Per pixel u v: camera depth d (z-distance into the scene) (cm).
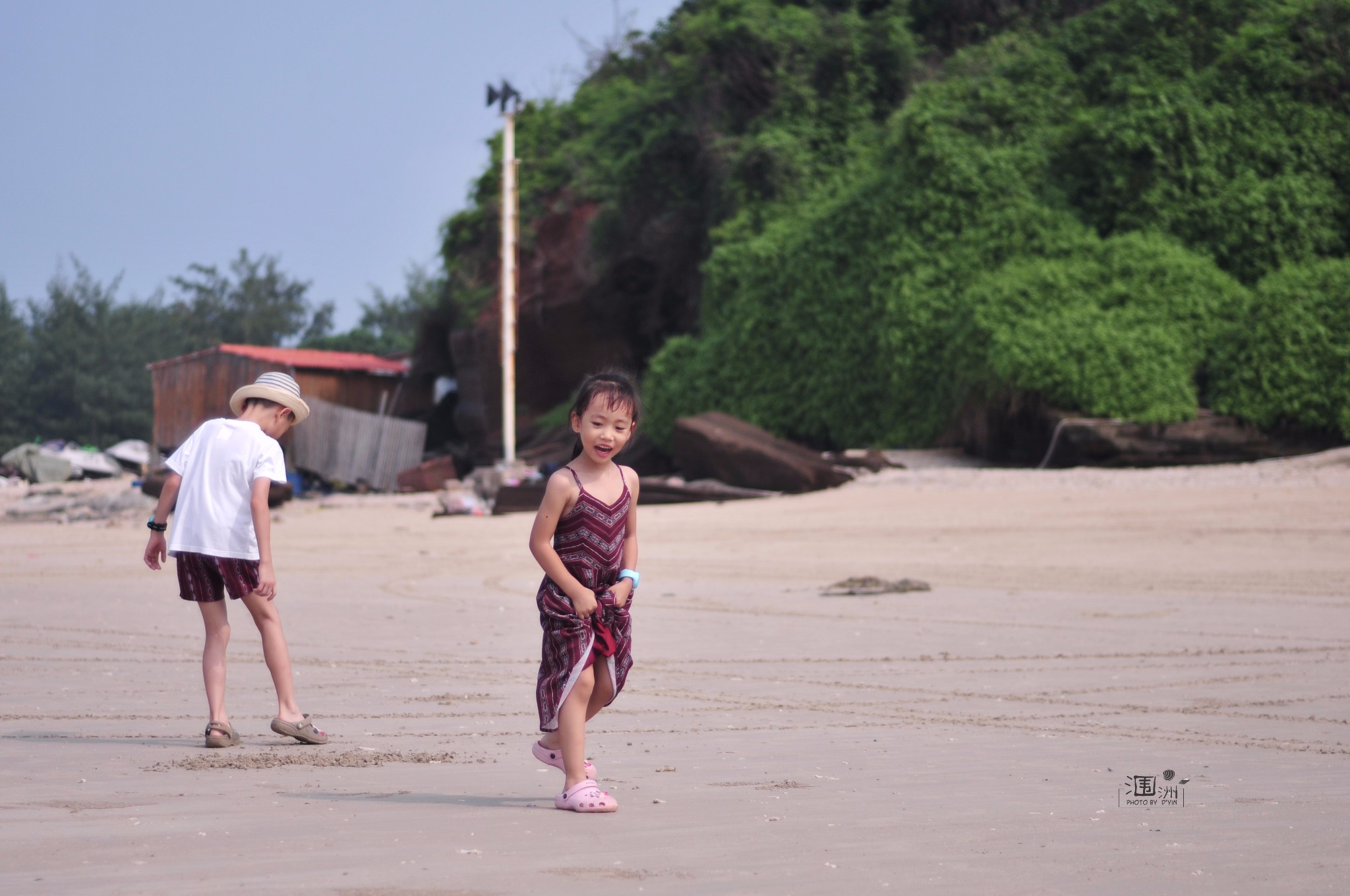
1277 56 3881
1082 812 393
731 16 5122
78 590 1504
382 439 5269
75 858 313
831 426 4153
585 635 412
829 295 4197
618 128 5972
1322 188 3769
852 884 292
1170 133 3788
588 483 428
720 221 4972
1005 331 3478
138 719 607
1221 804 407
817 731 586
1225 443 3359
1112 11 4400
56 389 10169
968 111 4112
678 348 4653
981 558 1898
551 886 286
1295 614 1166
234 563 550
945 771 475
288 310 12256
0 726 580
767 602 1334
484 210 6022
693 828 364
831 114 4891
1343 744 545
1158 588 1454
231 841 336
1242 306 3566
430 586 1609
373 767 482
